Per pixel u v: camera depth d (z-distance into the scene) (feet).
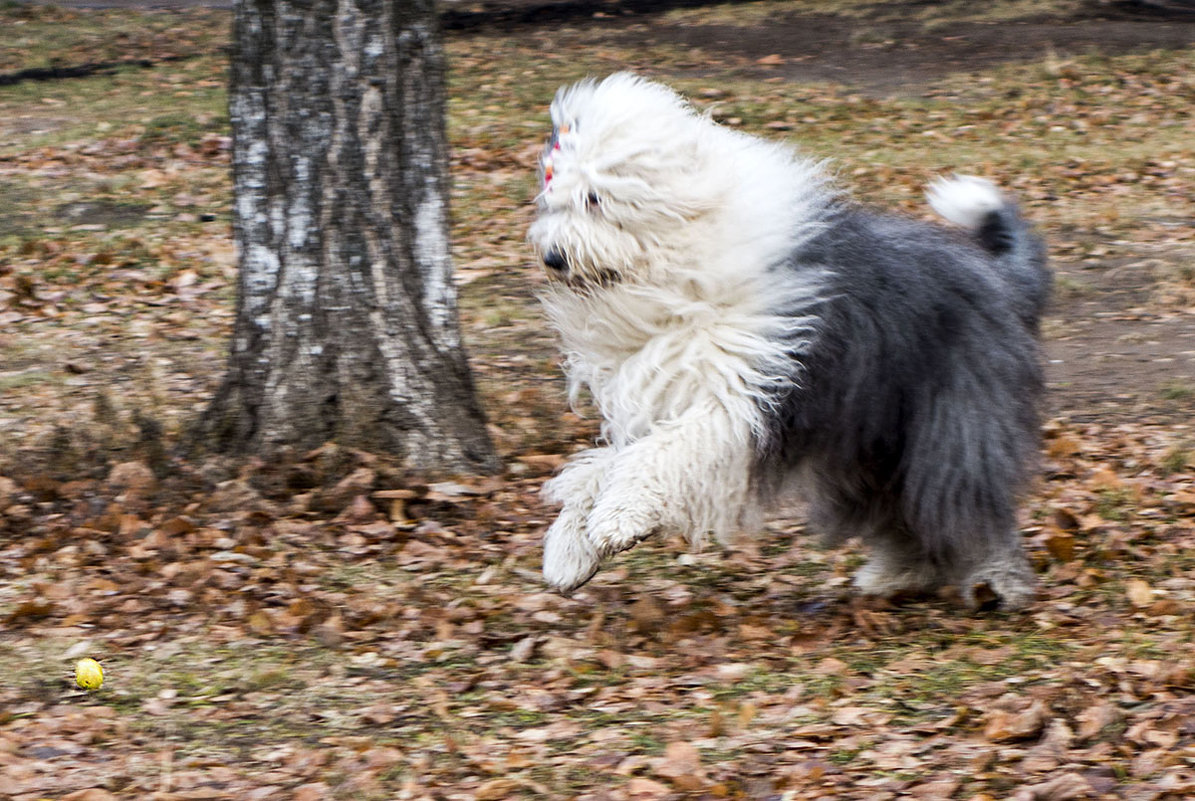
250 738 22.91
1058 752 20.94
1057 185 70.54
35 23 107.76
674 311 24.99
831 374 25.64
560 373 45.29
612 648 26.48
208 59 98.53
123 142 77.15
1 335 49.78
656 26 108.88
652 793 20.04
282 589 29.55
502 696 24.45
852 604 28.86
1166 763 20.22
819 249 25.73
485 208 65.87
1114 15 107.76
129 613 28.37
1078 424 41.11
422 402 35.81
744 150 25.88
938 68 96.22
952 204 28.60
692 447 25.02
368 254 35.27
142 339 49.24
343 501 33.78
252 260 35.37
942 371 26.16
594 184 24.09
